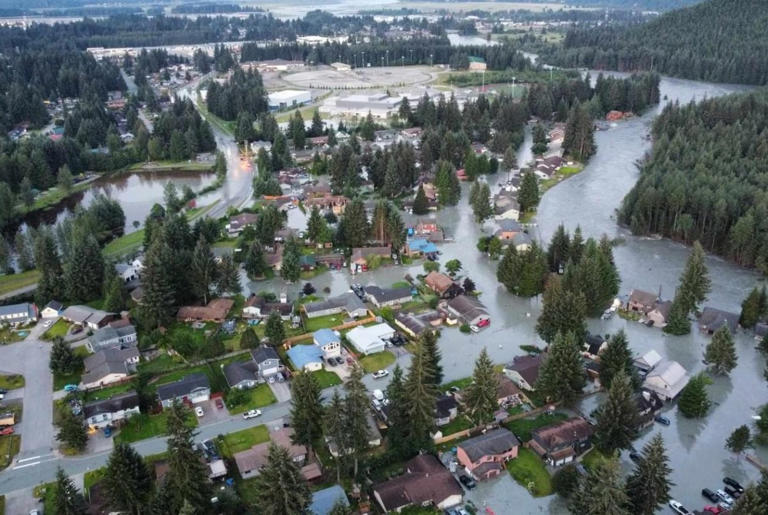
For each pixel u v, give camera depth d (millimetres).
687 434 92500
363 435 82125
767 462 86375
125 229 183500
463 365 109188
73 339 119062
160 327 122188
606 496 69000
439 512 78125
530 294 133125
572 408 98000
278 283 142500
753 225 146125
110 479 74500
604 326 122688
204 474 75625
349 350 113875
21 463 86438
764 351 111125
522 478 83750
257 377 104938
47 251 143375
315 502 75812
